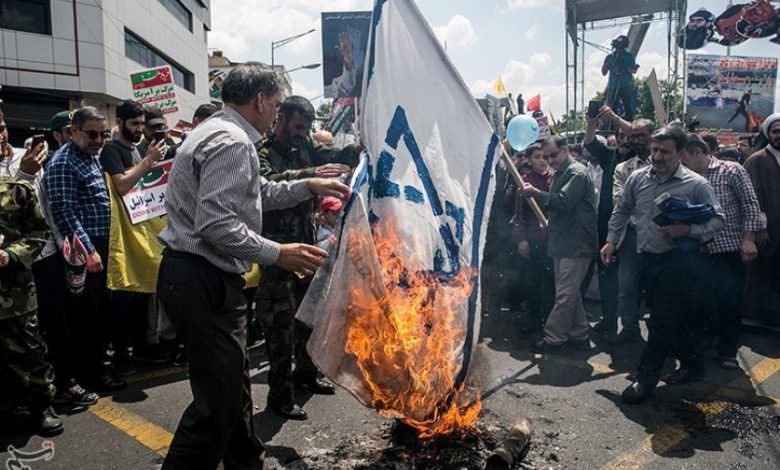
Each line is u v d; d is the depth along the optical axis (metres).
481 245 3.31
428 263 2.97
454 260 3.15
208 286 2.26
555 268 4.97
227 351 2.29
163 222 4.41
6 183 3.17
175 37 24.48
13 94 16.42
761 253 5.44
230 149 2.18
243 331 2.39
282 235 3.65
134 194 4.29
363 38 10.55
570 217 4.81
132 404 3.87
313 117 3.74
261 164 3.59
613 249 4.50
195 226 2.18
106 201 4.07
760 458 3.03
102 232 4.02
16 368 3.26
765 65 25.19
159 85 8.12
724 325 4.52
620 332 5.46
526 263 5.90
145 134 4.78
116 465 3.03
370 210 2.89
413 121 3.11
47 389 3.35
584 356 4.84
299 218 3.71
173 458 2.23
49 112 17.19
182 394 4.06
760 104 25.33
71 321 3.97
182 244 2.26
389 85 3.04
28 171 3.68
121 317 4.39
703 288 4.38
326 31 10.63
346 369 2.63
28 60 16.33
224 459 2.62
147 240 4.31
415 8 3.20
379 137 2.96
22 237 3.21
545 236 5.55
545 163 5.79
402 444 3.10
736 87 25.16
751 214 4.50
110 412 3.73
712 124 25.23
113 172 4.12
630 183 4.38
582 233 4.80
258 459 2.66
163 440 3.33
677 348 4.18
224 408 2.28
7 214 3.14
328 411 3.68
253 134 2.47
